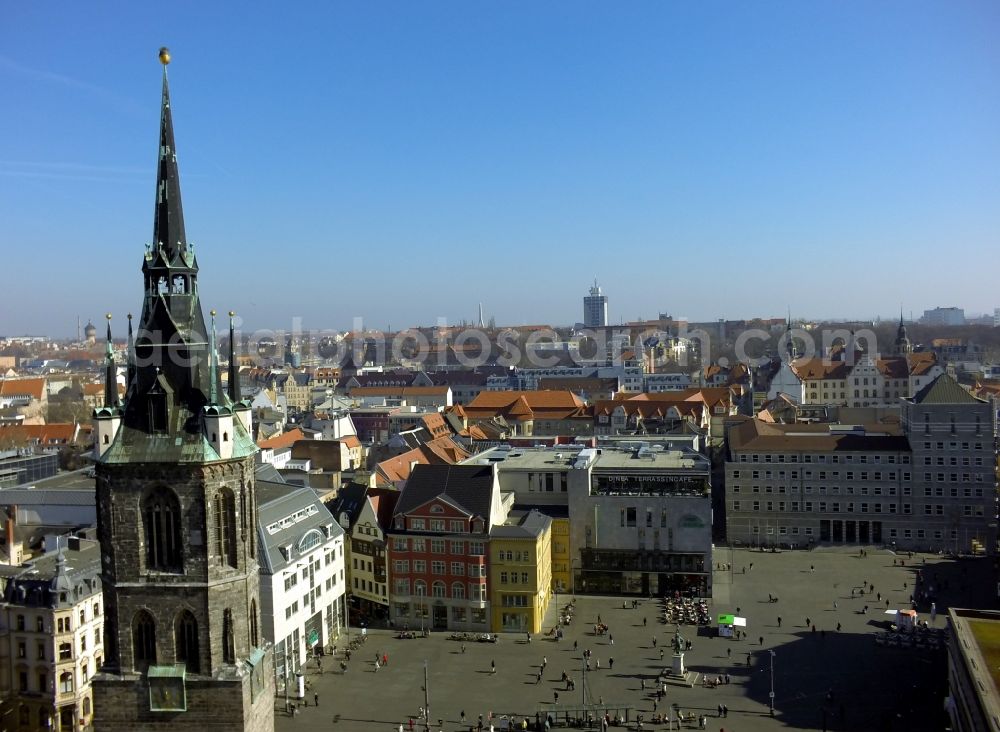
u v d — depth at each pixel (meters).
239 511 55.75
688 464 157.00
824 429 196.50
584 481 152.38
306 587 124.25
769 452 183.62
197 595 53.75
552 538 153.75
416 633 134.62
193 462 53.03
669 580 149.88
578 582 153.25
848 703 105.19
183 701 53.69
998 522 177.62
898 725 99.06
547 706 106.31
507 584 134.50
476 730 100.44
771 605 143.38
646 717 102.56
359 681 115.81
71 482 148.38
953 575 158.38
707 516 148.62
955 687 94.44
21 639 99.94
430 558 137.62
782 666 117.50
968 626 97.50
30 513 139.88
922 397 179.50
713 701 106.88
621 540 151.25
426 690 107.81
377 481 174.75
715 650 123.94
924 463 177.00
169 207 55.47
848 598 146.12
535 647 127.44
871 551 176.75
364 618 142.38
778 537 183.75
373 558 142.25
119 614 54.06
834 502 181.62
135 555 53.94
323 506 139.75
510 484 159.50
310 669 120.31
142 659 54.50
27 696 99.56
